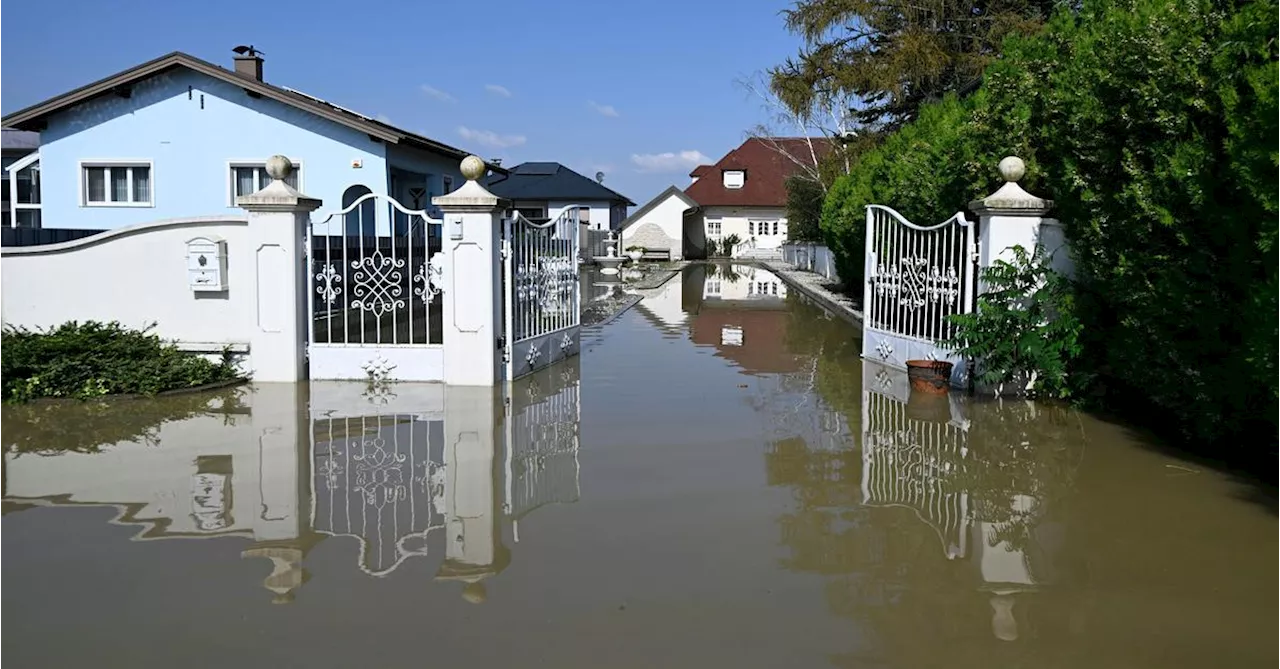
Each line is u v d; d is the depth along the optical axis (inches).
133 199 789.2
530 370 390.3
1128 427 281.3
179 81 769.6
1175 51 225.0
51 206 785.6
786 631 141.6
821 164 1215.6
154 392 325.7
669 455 250.4
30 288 363.6
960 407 313.9
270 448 257.1
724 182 2488.9
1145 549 176.9
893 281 420.5
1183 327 229.5
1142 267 243.9
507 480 225.0
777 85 1091.3
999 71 364.2
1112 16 277.1
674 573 164.6
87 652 133.9
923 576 163.9
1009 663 132.2
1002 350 316.8
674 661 131.8
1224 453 246.8
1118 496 210.5
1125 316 256.2
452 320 354.6
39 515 196.4
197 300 361.1
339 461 242.7
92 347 335.6
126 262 361.4
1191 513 197.9
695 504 205.8
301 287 361.7
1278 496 209.3
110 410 304.8
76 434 271.3
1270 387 191.6
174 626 142.3
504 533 185.8
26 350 324.8
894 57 980.6
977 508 202.5
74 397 321.1
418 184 911.0
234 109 769.6
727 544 179.8
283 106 767.1
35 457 245.3
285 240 355.3
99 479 223.8
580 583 159.8
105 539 181.3
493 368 356.5
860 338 538.3
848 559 172.1
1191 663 132.5
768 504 205.8
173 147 775.7
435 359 362.0
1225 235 212.7
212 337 362.3
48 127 778.8
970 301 337.4
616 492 215.0
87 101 774.5
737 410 312.5
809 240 1467.8
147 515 196.9
